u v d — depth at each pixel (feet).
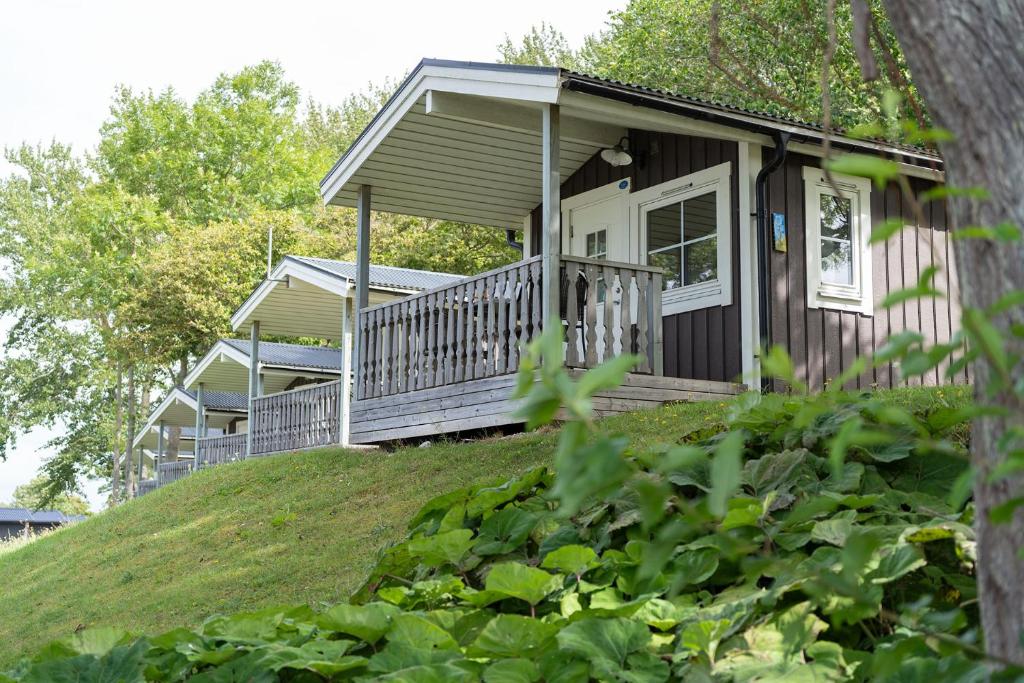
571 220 45.91
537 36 130.72
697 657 9.60
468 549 13.85
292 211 128.36
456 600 13.07
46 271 139.95
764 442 14.75
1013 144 6.03
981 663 7.56
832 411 14.01
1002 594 5.90
